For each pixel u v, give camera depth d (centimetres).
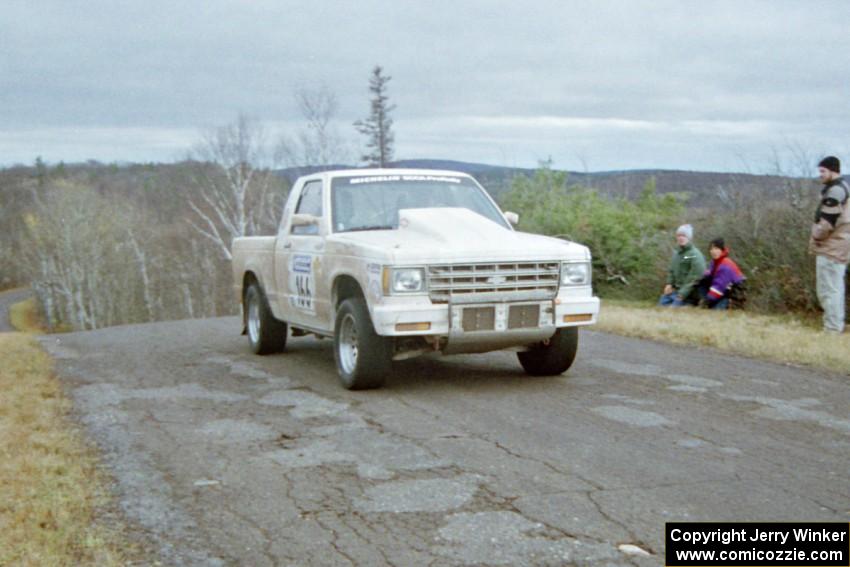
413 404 739
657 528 441
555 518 456
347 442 620
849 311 1241
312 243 884
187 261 6341
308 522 462
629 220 1759
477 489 506
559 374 860
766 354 949
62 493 509
